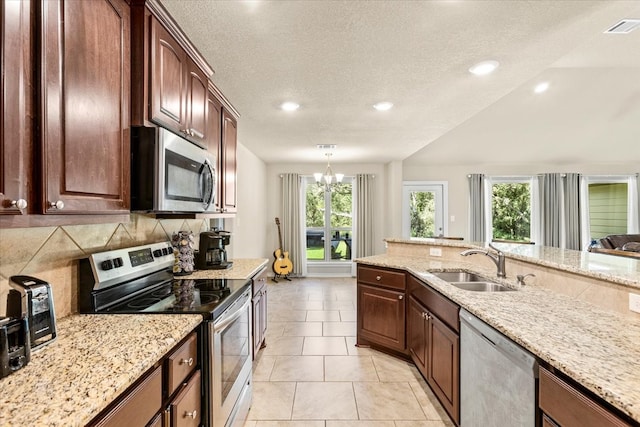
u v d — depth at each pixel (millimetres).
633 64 3375
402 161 6027
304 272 6371
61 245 1332
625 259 1955
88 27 1063
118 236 1735
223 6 1487
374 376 2484
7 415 688
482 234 6453
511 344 1236
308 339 3205
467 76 2256
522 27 1653
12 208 784
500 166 6629
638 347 1084
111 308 1493
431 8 1500
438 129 3691
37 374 867
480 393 1488
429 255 3178
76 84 1008
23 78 821
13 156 790
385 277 2855
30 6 854
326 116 3199
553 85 4316
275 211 6426
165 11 1429
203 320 1427
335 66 2104
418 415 2008
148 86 1360
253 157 5328
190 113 1767
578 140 5691
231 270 2518
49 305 1066
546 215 6414
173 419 1153
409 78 2289
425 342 2258
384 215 6430
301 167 6430
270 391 2273
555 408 1009
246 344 2008
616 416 812
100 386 811
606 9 1503
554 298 1705
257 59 2006
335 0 1443
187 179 1636
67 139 967
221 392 1531
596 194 6656
